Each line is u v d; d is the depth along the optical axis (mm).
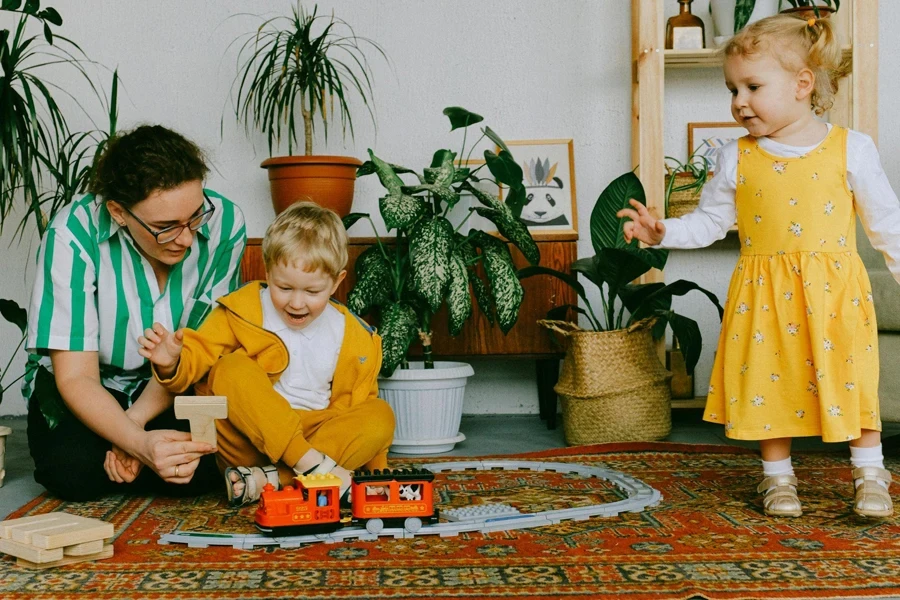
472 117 2146
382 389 2080
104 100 2672
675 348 2643
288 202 2242
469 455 2070
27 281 2674
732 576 1061
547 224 2609
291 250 1414
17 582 1047
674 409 2656
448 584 1034
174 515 1394
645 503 1435
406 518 1266
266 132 2664
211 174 2666
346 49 2664
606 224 2242
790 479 1424
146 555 1163
